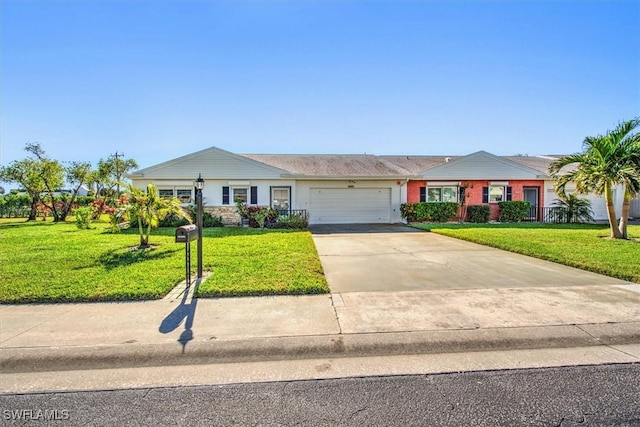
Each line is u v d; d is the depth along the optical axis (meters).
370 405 2.43
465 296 4.86
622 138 10.47
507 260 7.52
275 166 18.28
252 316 4.07
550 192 18.77
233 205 16.78
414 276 6.07
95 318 4.01
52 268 6.31
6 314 4.14
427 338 3.50
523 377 2.81
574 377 2.80
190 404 2.46
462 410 2.36
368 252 8.72
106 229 13.89
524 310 4.26
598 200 19.38
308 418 2.28
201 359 3.16
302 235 11.61
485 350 3.32
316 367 3.01
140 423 2.24
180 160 16.50
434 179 18.22
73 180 22.75
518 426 2.19
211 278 5.58
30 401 2.51
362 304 4.51
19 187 22.20
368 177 17.44
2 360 3.08
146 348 3.29
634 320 3.94
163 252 8.12
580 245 9.00
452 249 9.16
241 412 2.36
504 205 18.06
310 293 4.96
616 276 5.92
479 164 18.41
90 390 2.66
